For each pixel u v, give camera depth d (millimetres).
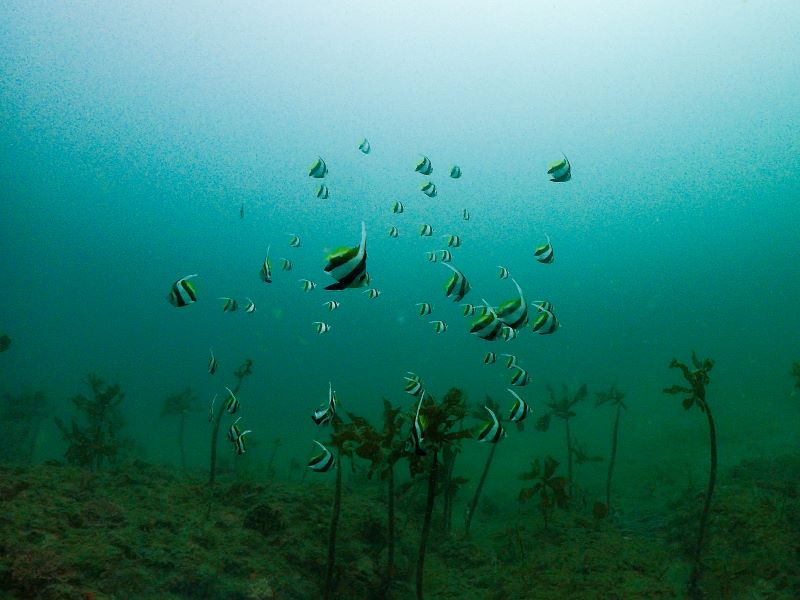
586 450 18625
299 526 7176
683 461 14812
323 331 12477
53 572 4484
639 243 108375
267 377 68438
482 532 10156
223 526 6875
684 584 6637
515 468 17297
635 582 6621
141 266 128375
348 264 3246
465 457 19906
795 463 11609
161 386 53625
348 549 6934
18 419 17500
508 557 8266
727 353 36938
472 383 44688
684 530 8500
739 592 6145
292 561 6289
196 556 5539
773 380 25281
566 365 50094
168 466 11625
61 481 7598
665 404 25000
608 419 24344
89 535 5586
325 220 114938
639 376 35969
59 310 131375
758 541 7223
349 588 6172
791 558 6539
